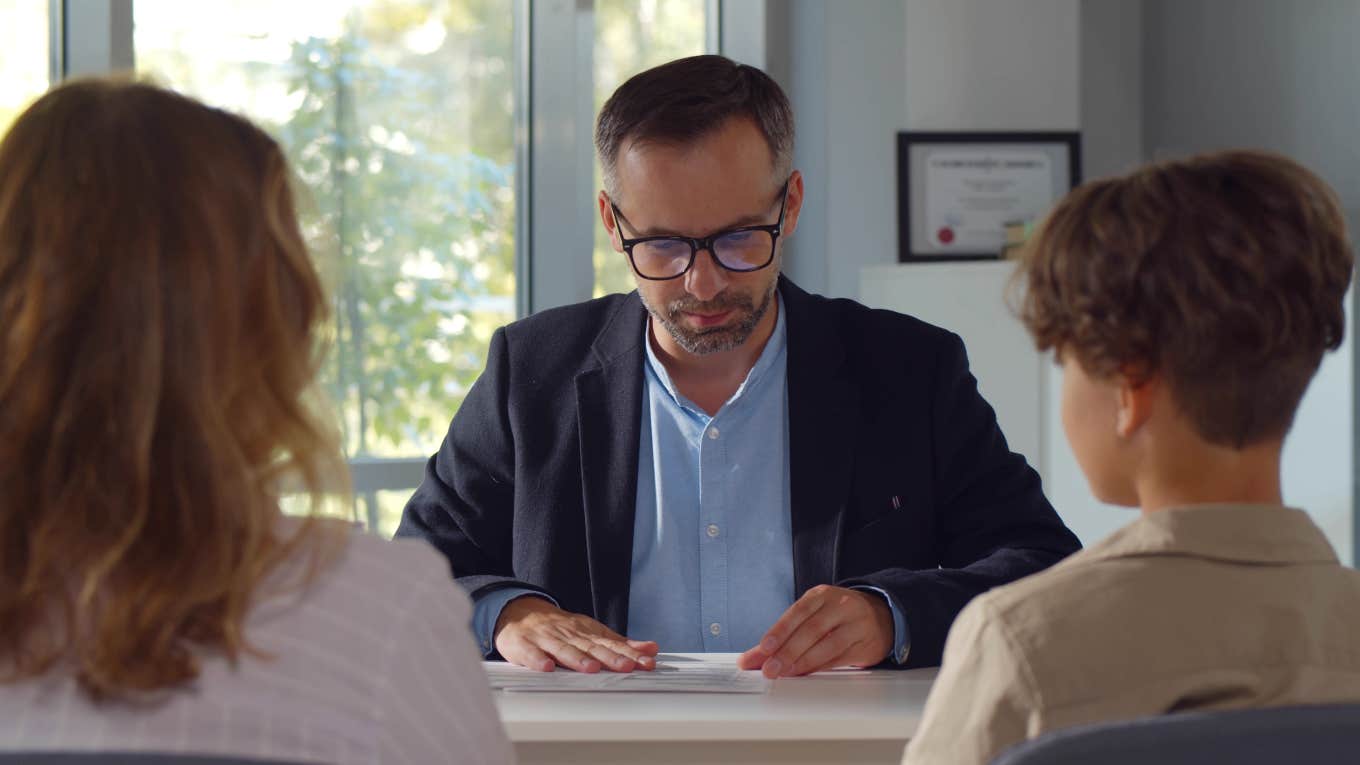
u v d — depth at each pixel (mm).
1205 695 790
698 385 1721
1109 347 840
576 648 1427
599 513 1675
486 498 1755
